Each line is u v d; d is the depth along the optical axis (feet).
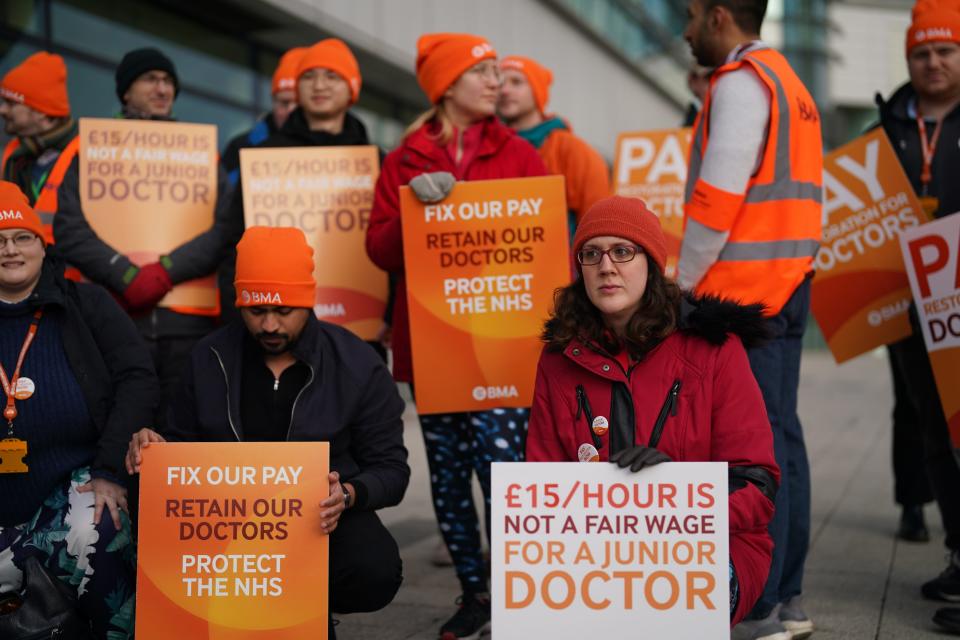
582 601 9.07
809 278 12.55
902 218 15.16
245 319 11.14
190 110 33.83
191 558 10.11
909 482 17.69
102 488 11.14
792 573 12.50
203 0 32.89
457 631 12.74
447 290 12.83
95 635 11.15
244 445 10.21
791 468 12.50
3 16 26.91
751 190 12.14
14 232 11.21
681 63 83.97
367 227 15.20
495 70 13.61
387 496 11.14
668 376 10.11
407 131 13.98
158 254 15.05
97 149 15.05
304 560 10.14
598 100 62.75
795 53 129.70
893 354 17.60
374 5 38.14
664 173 22.17
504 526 9.12
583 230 10.02
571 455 10.27
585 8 59.82
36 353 11.48
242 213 15.48
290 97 21.22
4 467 11.14
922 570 15.85
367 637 12.96
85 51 29.73
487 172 13.50
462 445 13.39
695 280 12.17
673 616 9.04
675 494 9.07
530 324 12.76
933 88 15.05
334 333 11.73
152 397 11.81
